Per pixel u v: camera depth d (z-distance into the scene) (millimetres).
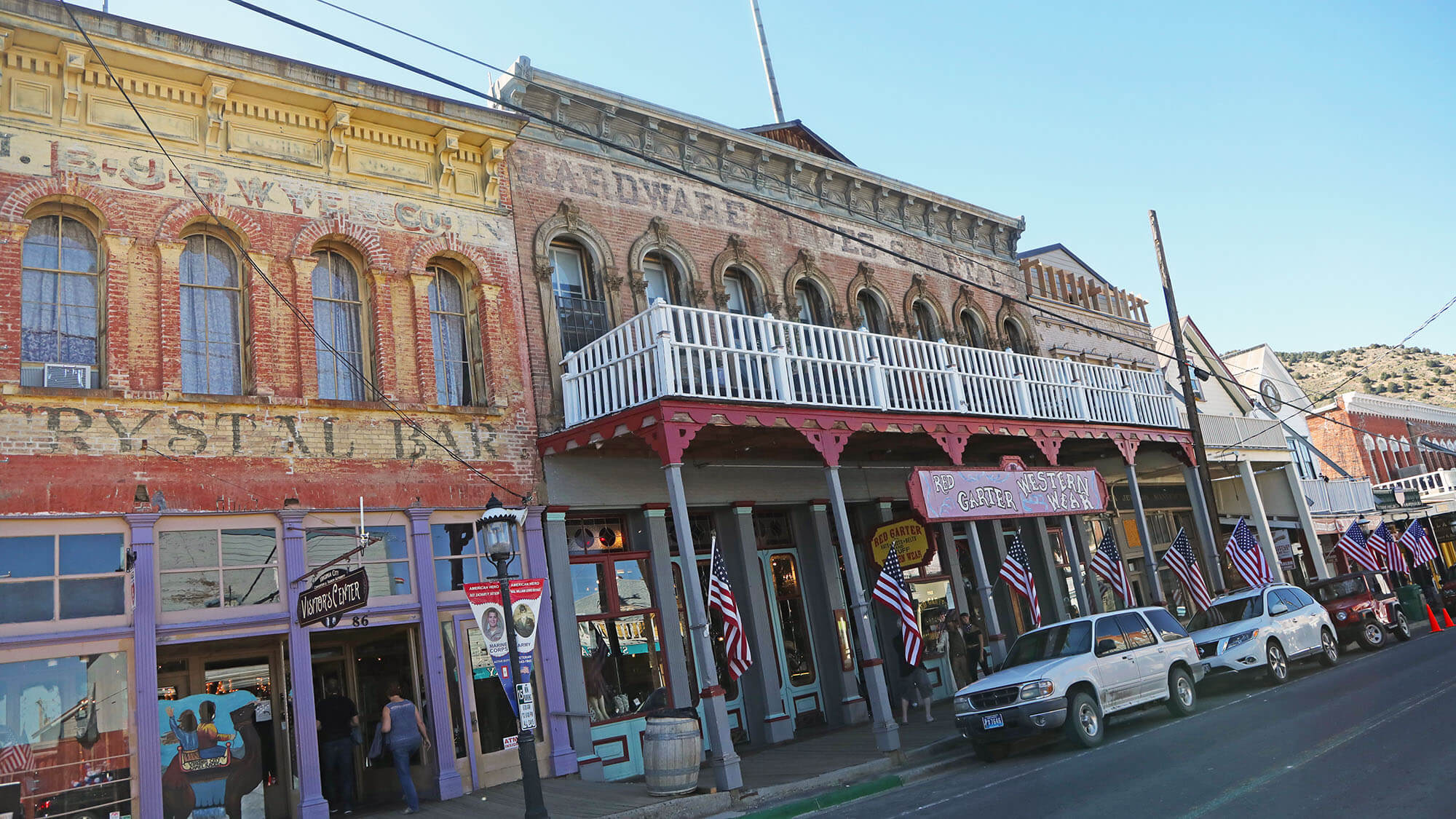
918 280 22953
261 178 13828
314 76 14219
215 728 12039
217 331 13234
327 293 14445
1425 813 7512
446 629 13648
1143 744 12516
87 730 10711
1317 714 13047
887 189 22734
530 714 10961
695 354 17672
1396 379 138875
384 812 12273
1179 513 30453
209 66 13266
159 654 11898
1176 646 15281
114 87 12789
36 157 12016
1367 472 44688
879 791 12250
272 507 12562
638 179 18344
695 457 16938
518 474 15016
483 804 12320
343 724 13008
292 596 12336
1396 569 28141
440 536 14062
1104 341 28625
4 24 11766
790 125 22531
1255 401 37281
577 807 11680
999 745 13383
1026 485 18453
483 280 15547
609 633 15500
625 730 15016
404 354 14586
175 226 12852
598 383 15422
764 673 17141
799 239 20766
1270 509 31922
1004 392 19391
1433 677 15164
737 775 12352
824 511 19406
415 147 15492
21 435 11062
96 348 12258
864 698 19047
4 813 10062
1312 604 20047
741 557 17578
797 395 17953
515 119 16094
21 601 10688
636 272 17609
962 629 20891
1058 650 14234
